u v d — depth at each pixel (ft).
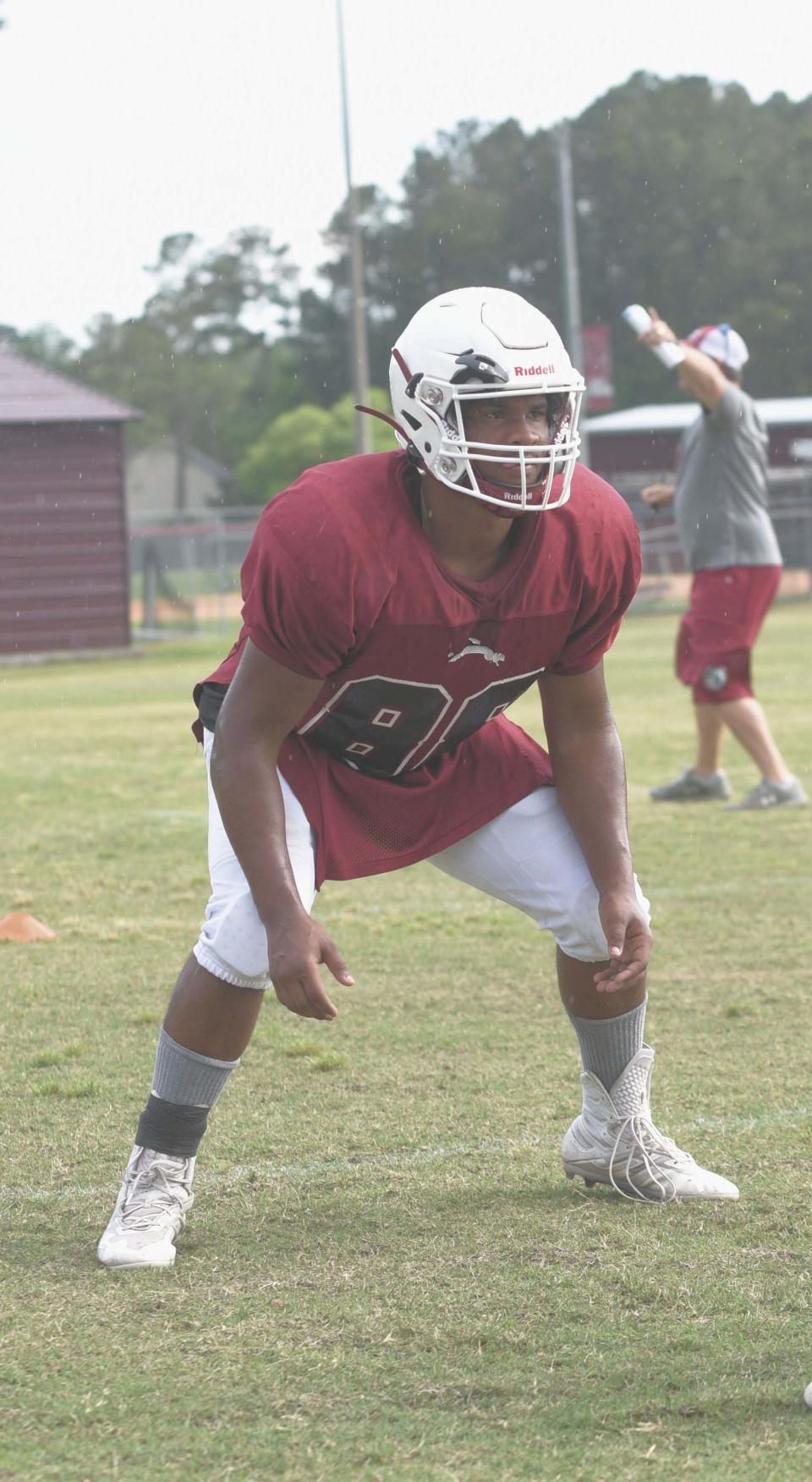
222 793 15.78
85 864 40.50
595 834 17.12
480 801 17.29
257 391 359.25
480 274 345.51
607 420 225.35
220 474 360.07
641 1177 17.81
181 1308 15.07
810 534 193.47
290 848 16.29
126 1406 13.09
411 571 15.15
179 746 67.31
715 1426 12.73
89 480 135.33
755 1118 20.58
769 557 46.11
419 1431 12.66
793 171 328.29
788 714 71.67
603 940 17.20
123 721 78.43
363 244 348.38
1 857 41.65
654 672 95.66
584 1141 18.19
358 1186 18.39
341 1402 13.15
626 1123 17.95
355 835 16.89
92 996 27.53
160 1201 16.61
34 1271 16.03
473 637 15.72
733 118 333.62
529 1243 16.58
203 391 358.23
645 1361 13.84
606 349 217.97
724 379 44.34
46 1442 12.52
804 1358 13.87
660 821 45.11
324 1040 24.62
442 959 30.14
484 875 17.66
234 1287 15.56
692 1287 15.37
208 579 203.10
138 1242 16.21
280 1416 12.92
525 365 14.70
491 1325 14.57
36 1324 14.71
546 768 17.79
